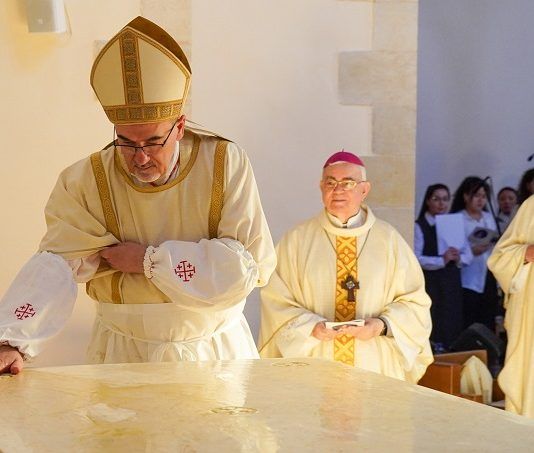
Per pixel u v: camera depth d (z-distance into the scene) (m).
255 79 5.77
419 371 5.00
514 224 5.60
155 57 2.82
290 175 5.85
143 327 3.07
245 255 2.95
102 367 2.44
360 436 1.67
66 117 5.34
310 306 4.91
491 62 7.66
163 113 2.84
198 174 3.05
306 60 5.87
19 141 5.28
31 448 1.62
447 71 7.62
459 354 5.91
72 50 5.34
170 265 2.91
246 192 3.06
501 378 5.59
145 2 5.52
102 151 3.13
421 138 7.61
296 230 5.05
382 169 6.00
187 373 2.32
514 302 5.55
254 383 2.17
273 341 4.89
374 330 4.72
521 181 7.68
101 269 3.08
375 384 2.16
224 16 5.70
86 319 5.29
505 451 1.58
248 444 1.62
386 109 5.99
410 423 1.76
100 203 3.04
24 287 2.79
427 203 7.58
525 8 7.68
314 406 1.91
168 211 3.05
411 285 4.98
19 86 5.27
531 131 7.71
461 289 7.44
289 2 5.82
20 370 2.41
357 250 4.93
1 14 5.22
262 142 5.80
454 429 1.71
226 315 3.12
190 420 1.80
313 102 5.89
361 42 5.95
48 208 3.08
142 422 1.79
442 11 7.58
